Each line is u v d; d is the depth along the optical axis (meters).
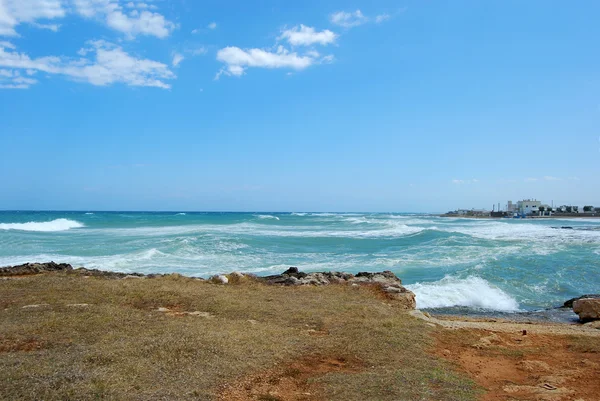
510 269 23.62
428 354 8.55
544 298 18.95
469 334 10.66
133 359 6.79
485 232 50.16
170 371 6.51
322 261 26.00
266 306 11.62
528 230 55.41
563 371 8.05
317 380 6.75
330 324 10.12
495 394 6.72
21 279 14.50
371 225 57.59
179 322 9.30
